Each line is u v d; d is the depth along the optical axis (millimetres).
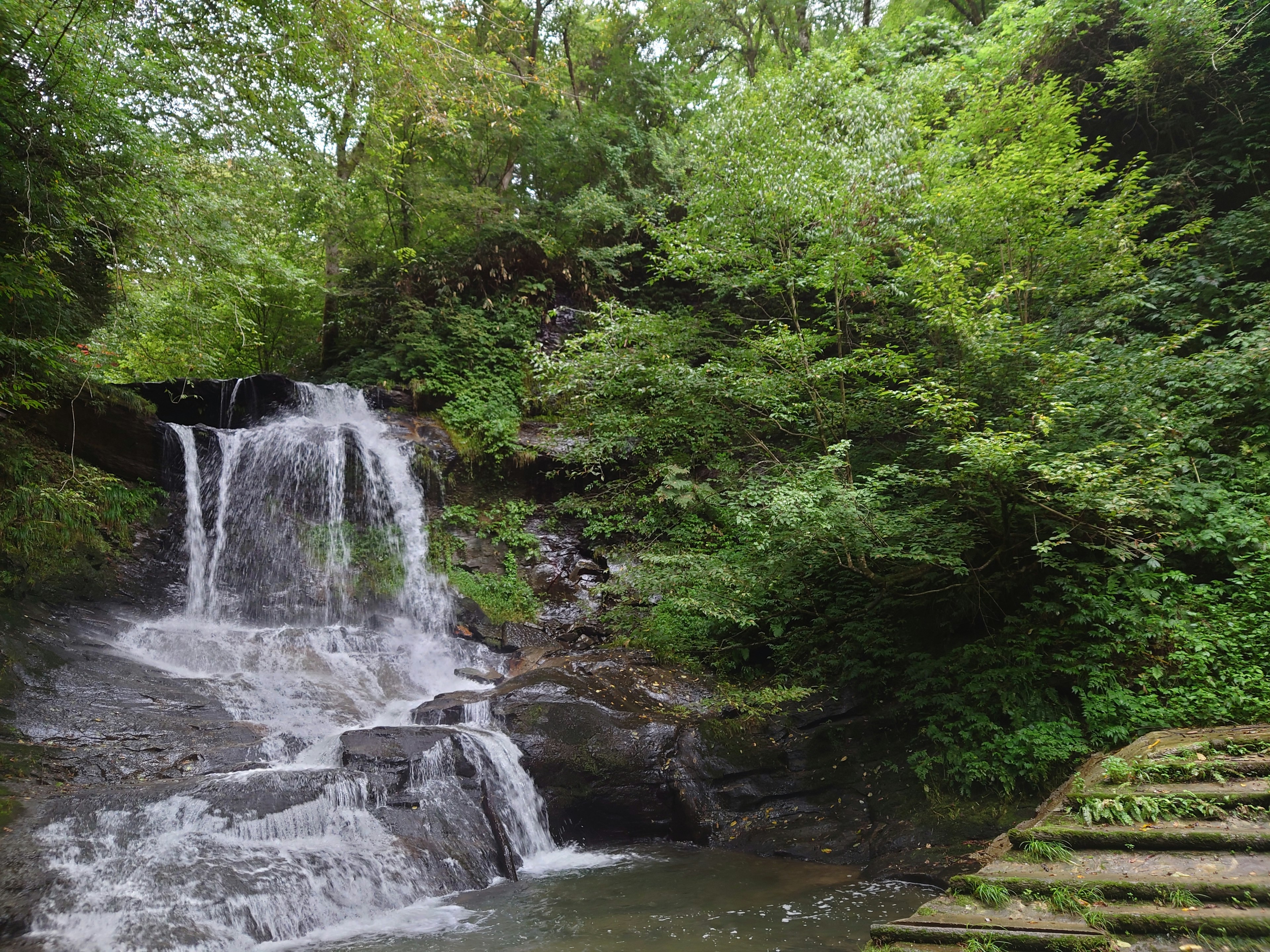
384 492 14172
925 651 9242
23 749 7000
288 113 11922
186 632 10523
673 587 10008
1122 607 7816
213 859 5949
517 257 18297
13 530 9984
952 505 8922
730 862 7594
